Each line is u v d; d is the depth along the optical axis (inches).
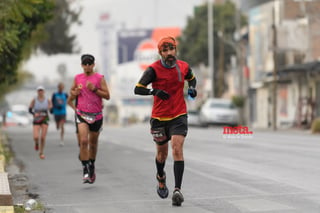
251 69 4948.3
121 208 818.2
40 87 1553.9
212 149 1769.2
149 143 2154.3
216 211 778.8
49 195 949.2
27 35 1630.2
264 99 4714.6
